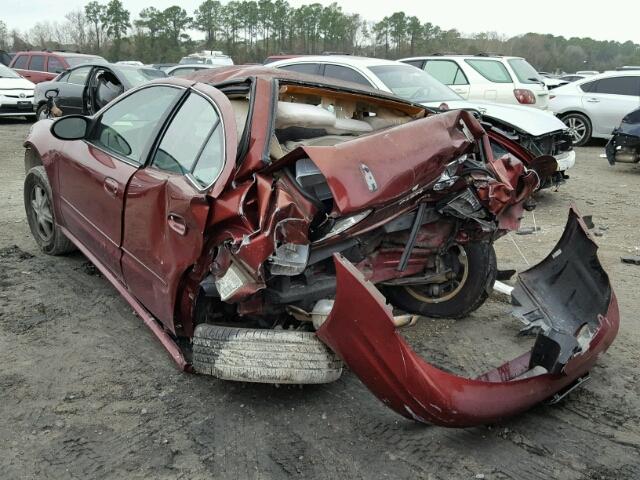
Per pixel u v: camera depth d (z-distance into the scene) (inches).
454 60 428.1
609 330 130.3
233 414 128.2
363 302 105.1
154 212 137.7
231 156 124.2
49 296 184.1
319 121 156.3
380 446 118.6
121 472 110.2
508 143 169.0
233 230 118.6
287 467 112.3
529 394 118.7
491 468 112.8
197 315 135.3
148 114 159.8
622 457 116.2
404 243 145.9
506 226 148.6
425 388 107.1
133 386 137.9
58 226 202.5
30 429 121.6
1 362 146.6
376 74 313.7
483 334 166.1
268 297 124.7
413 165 122.1
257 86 137.8
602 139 595.8
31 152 220.1
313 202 117.3
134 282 152.7
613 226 285.0
